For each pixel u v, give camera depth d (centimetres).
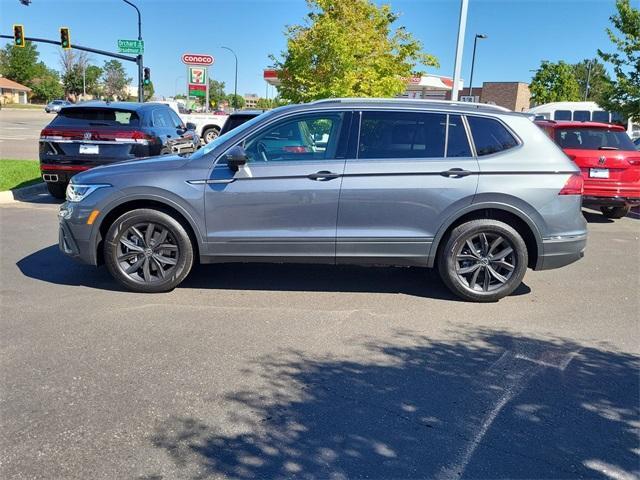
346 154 518
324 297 543
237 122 1194
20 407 330
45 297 518
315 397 351
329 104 527
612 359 419
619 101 1856
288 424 320
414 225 520
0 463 280
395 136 523
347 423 323
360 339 443
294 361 400
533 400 355
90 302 508
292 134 523
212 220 519
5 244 705
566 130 975
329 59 1691
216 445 299
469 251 534
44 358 393
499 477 279
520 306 534
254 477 274
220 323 468
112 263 528
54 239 736
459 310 518
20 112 5919
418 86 3466
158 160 544
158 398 344
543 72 4847
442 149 522
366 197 512
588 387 374
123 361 392
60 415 323
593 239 866
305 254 527
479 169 516
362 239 520
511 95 5162
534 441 310
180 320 471
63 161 930
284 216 516
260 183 512
